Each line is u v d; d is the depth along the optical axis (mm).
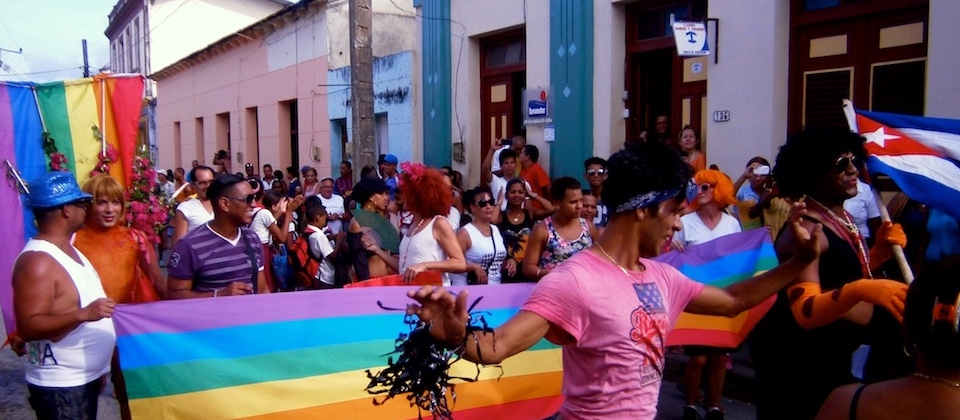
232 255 4762
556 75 10688
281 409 3936
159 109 30594
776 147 8008
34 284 3711
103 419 6012
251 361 3936
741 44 8250
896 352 3574
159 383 3842
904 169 3865
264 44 20406
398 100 14492
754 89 8141
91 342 3932
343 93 16406
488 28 11969
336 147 17203
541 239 5637
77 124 5625
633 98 9984
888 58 7324
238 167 22719
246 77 21781
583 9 10172
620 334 2496
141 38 31156
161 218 5715
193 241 4691
